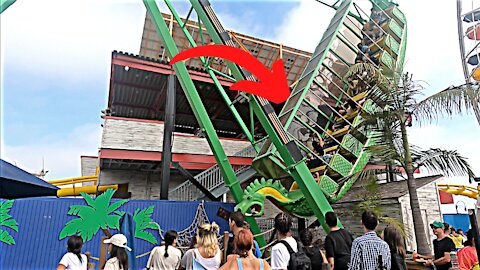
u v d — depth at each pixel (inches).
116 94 634.8
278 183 364.5
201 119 393.4
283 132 330.0
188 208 438.6
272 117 332.5
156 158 519.5
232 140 585.0
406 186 471.2
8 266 354.0
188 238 410.6
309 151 403.5
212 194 477.1
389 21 535.5
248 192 340.8
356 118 428.1
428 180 468.1
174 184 631.2
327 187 368.5
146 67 502.3
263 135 754.8
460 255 209.0
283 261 162.2
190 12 433.4
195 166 544.7
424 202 492.1
